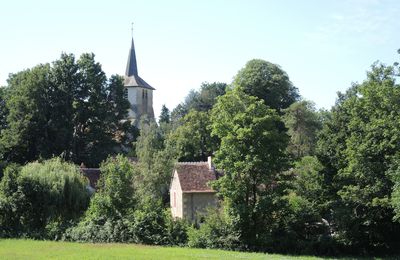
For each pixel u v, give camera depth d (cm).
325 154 4431
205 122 7694
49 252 3180
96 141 7325
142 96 12288
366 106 3931
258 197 4159
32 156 7062
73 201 4366
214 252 3503
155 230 3969
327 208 4303
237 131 4125
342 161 4291
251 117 4222
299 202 4256
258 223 4131
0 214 4225
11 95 7412
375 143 3878
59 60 7456
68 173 4403
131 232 3934
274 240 4053
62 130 6950
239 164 4047
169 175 5544
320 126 7694
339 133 4381
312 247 4109
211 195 5216
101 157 7156
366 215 4125
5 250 3278
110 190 4059
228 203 4156
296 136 7312
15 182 4259
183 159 7681
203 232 4022
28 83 7019
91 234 3950
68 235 3991
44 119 7019
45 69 7362
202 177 5316
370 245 4250
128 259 2881
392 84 3769
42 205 4259
